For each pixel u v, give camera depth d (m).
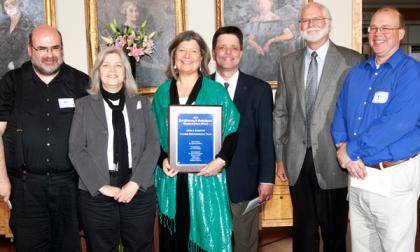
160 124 2.42
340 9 3.82
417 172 2.19
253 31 3.80
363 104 2.26
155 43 3.80
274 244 3.78
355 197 2.34
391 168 2.15
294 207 2.75
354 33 3.82
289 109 2.72
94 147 2.23
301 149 2.64
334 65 2.57
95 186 2.20
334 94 2.55
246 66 3.83
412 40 9.70
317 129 2.56
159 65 3.83
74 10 3.78
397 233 2.19
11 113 2.41
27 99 2.40
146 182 2.28
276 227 4.23
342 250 2.71
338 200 2.65
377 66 2.26
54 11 3.73
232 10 3.78
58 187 2.42
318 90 2.57
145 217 2.33
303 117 2.63
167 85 2.44
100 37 3.77
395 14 2.18
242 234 2.65
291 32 3.81
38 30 2.36
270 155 2.58
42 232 2.47
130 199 2.23
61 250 2.53
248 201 2.58
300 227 2.74
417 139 2.13
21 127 2.39
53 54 2.36
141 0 3.75
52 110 2.40
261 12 3.79
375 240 2.35
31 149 2.38
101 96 2.29
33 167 2.39
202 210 2.36
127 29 3.51
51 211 2.46
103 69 2.25
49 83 2.42
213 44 2.64
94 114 2.25
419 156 2.21
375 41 2.20
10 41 3.71
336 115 2.43
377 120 2.14
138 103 2.34
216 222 2.37
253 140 2.59
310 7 2.59
